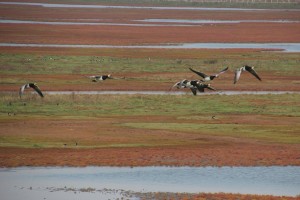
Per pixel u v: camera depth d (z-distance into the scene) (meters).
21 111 78.69
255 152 59.53
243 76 111.12
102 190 47.53
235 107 83.88
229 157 57.47
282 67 122.19
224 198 45.31
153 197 45.62
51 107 81.56
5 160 55.94
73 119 75.06
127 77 108.31
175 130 69.81
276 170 53.44
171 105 84.81
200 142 63.91
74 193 46.84
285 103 86.94
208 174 52.00
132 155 58.00
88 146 61.91
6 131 67.38
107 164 55.06
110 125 71.94
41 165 54.75
